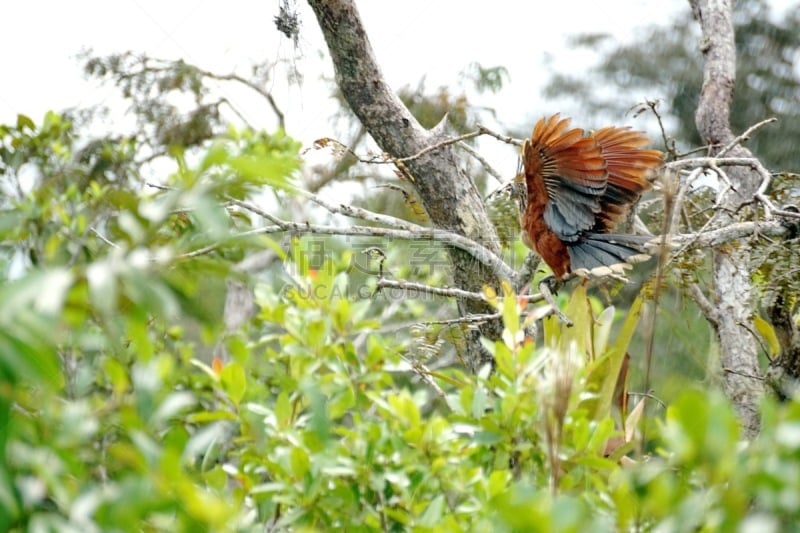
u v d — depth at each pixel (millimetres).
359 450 6566
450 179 12867
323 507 6414
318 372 7516
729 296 12094
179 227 7809
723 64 14469
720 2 14953
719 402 3809
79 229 7504
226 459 8516
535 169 10797
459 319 11094
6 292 3381
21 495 3994
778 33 26969
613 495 5223
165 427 6918
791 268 9531
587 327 8602
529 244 11328
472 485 6316
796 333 9539
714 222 10750
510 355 6762
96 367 7414
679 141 27281
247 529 5395
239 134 9398
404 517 6324
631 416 8656
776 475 3750
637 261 10344
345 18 12555
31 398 4500
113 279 3598
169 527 4508
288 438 6676
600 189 10578
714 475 3855
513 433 6535
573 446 6555
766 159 25453
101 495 4082
